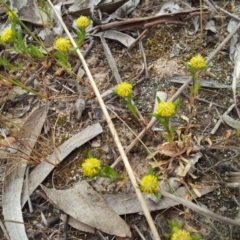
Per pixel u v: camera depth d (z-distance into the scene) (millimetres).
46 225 141
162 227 133
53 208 145
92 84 162
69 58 186
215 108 159
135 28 190
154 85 170
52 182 150
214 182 138
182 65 175
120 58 182
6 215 144
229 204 135
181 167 142
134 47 184
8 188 150
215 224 131
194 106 160
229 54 174
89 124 163
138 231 134
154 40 184
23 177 152
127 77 175
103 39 188
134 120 160
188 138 144
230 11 190
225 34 181
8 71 188
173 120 157
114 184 144
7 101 178
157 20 189
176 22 188
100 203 139
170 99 159
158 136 153
